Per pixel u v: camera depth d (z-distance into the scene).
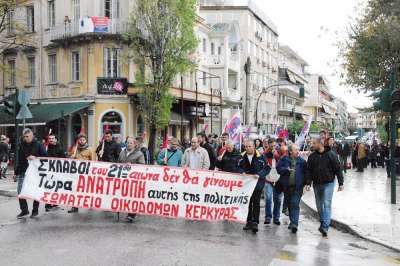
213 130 48.06
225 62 45.66
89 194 11.89
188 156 13.04
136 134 32.66
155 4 28.31
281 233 10.92
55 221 11.48
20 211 13.22
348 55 25.59
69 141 32.94
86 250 8.58
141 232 10.32
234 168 12.18
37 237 9.65
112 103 31.95
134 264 7.72
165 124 29.61
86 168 11.91
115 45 31.78
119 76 32.06
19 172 12.38
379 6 23.73
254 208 11.01
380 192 18.92
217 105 43.41
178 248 8.92
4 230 10.34
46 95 34.78
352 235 11.01
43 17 35.06
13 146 35.44
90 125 31.77
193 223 11.72
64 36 32.59
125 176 11.84
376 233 10.77
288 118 83.50
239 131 17.02
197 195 11.62
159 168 11.76
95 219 11.81
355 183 23.11
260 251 8.92
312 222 12.77
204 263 7.92
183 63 29.12
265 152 12.08
